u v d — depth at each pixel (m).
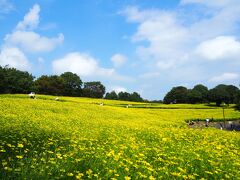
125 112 54.56
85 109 47.78
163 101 181.50
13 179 9.58
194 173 11.90
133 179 10.77
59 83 171.38
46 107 41.09
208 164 13.69
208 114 84.81
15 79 130.88
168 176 11.32
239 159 15.39
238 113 93.12
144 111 67.44
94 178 10.48
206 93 157.75
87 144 16.30
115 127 26.67
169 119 53.75
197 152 15.88
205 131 26.00
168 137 20.98
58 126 23.33
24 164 11.02
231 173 12.58
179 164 13.12
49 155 12.78
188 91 171.12
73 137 17.70
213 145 18.84
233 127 64.69
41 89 163.75
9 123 21.52
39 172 10.22
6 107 34.62
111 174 10.91
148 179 10.84
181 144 18.20
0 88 125.75
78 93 186.25
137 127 27.36
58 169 10.77
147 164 11.96
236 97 93.12
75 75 187.12
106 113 47.12
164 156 14.32
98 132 21.80
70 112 40.94
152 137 20.88
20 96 68.62
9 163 11.09
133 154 13.95
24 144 14.63
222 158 14.98
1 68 128.75
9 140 14.91
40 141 15.84
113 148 15.52
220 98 144.12
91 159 12.56
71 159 12.31
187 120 63.81
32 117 27.95
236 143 20.59
